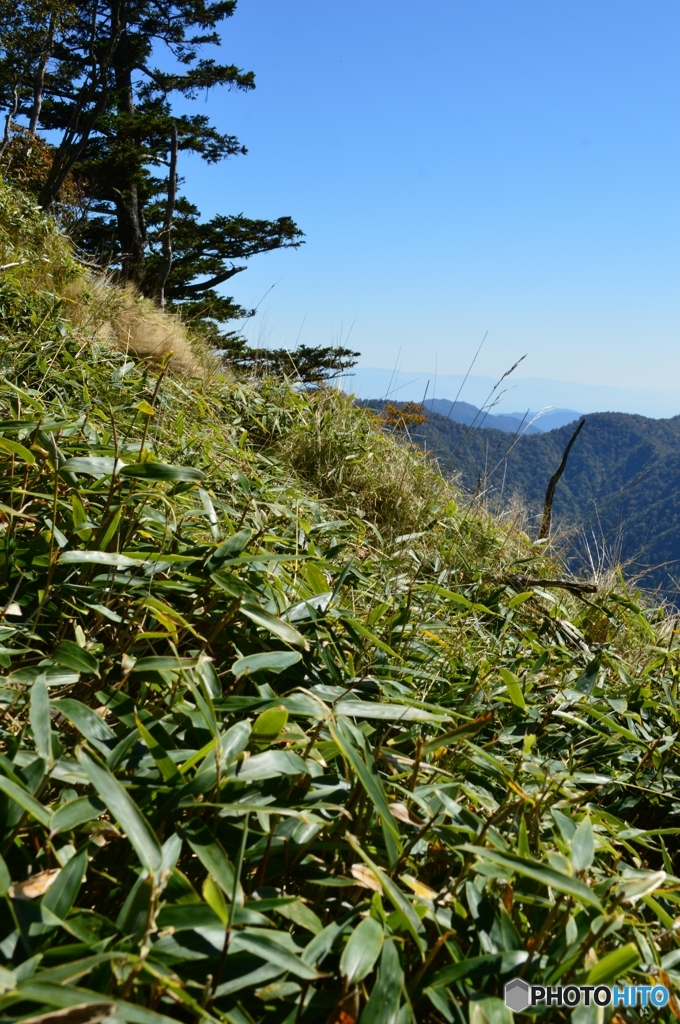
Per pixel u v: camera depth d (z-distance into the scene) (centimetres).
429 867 149
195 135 2352
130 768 134
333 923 116
